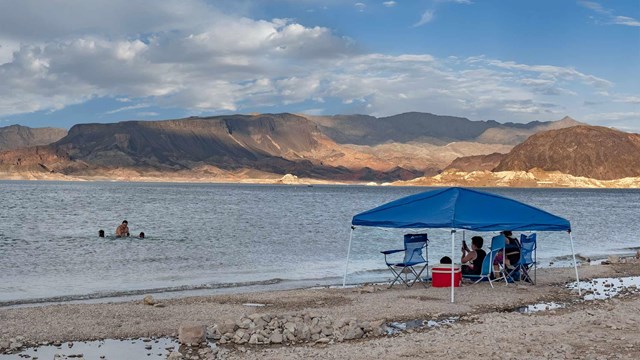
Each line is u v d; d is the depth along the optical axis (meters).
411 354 12.24
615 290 21.59
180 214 68.38
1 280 23.36
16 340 13.58
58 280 23.53
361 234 45.25
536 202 129.00
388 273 26.08
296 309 17.34
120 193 151.00
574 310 17.48
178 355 12.32
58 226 50.00
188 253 32.81
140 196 128.62
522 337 13.59
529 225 19.31
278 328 14.21
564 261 31.53
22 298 19.73
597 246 40.69
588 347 12.66
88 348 13.25
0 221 54.62
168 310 16.97
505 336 13.69
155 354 12.80
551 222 19.73
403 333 14.50
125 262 29.00
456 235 45.00
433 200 20.48
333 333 13.99
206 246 36.41
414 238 21.70
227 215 67.75
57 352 12.92
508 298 19.22
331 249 35.47
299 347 13.08
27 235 42.16
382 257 31.91
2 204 84.81
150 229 48.31
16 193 136.12
